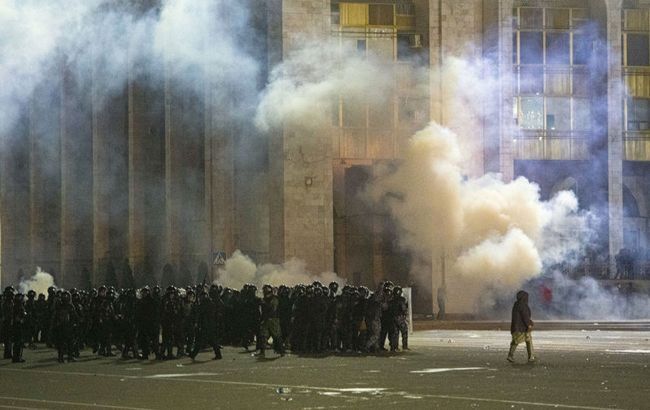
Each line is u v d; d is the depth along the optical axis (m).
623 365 37.72
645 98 79.88
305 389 30.81
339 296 46.44
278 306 46.31
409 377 34.16
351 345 46.66
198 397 29.14
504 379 33.09
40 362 43.69
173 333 43.91
